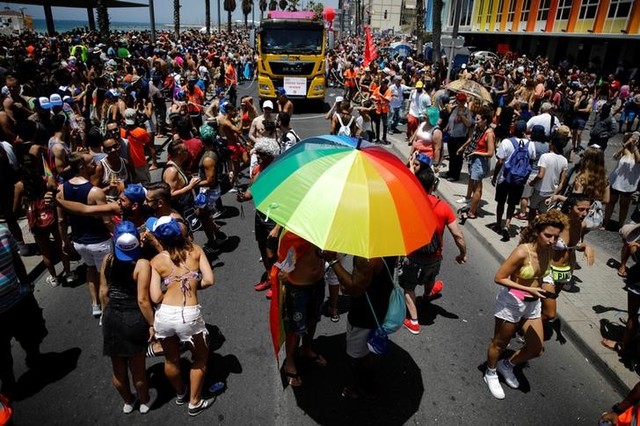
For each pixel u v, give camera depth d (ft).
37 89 36.55
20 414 12.40
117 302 11.28
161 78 50.88
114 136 21.90
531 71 87.97
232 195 30.71
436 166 31.60
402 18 305.12
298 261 12.39
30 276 19.39
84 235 15.38
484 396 13.56
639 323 13.93
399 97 51.67
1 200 20.18
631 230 14.37
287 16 60.34
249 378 13.96
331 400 13.24
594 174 19.08
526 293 12.37
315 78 60.54
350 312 11.94
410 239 9.52
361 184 9.77
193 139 22.52
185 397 12.96
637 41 89.92
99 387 13.48
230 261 21.50
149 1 79.82
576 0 100.63
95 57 60.03
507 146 23.07
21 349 15.25
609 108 37.29
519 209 27.22
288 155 11.52
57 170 20.85
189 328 11.46
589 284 19.61
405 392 13.64
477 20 155.22
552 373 14.70
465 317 17.61
